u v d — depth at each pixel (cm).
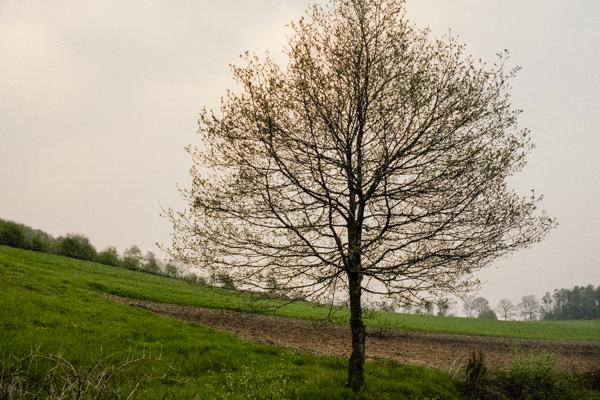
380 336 3747
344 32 1272
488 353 3406
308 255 1220
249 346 1886
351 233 1250
